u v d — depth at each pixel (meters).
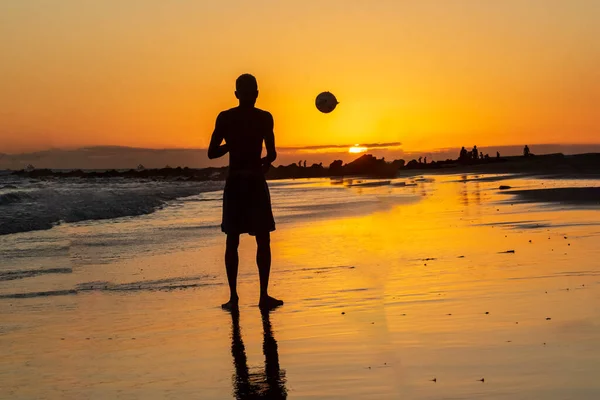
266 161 6.71
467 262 8.01
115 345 4.72
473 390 3.45
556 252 8.58
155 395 3.60
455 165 69.12
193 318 5.59
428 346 4.36
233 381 3.80
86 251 9.95
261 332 4.98
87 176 62.00
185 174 69.12
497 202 17.80
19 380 3.93
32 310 5.98
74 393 3.68
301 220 14.48
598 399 3.26
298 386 3.65
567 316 5.07
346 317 5.37
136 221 15.32
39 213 15.45
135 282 7.39
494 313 5.23
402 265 7.95
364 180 44.84
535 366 3.82
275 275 7.65
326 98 8.25
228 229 6.38
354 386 3.61
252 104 6.79
